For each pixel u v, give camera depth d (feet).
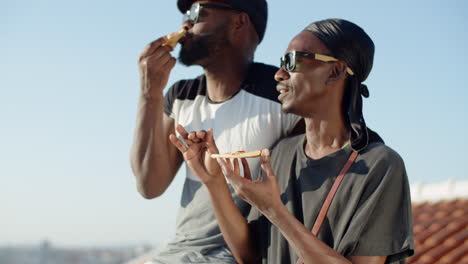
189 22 9.96
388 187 7.71
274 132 9.58
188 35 9.94
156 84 9.61
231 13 10.00
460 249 21.80
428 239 23.62
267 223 8.73
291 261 8.13
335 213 7.84
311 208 8.08
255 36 10.39
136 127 9.81
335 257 7.22
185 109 10.40
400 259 7.65
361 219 7.55
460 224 24.49
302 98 8.19
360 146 8.02
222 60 9.94
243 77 10.09
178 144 8.33
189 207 9.72
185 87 10.58
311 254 7.24
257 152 7.34
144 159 9.71
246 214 9.38
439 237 23.40
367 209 7.57
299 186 8.45
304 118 8.92
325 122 8.35
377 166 7.80
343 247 7.57
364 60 8.33
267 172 7.40
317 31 8.28
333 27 8.26
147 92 9.66
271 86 9.78
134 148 9.82
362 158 8.00
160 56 9.55
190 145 8.34
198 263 9.05
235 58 10.01
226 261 9.04
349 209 7.72
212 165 8.23
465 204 27.27
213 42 9.81
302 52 8.15
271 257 8.40
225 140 9.67
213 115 9.97
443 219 25.81
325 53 8.16
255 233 8.94
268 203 7.36
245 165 7.76
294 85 8.21
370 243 7.51
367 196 7.71
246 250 8.83
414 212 28.30
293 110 8.30
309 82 8.14
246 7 10.06
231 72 10.00
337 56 8.16
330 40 8.16
